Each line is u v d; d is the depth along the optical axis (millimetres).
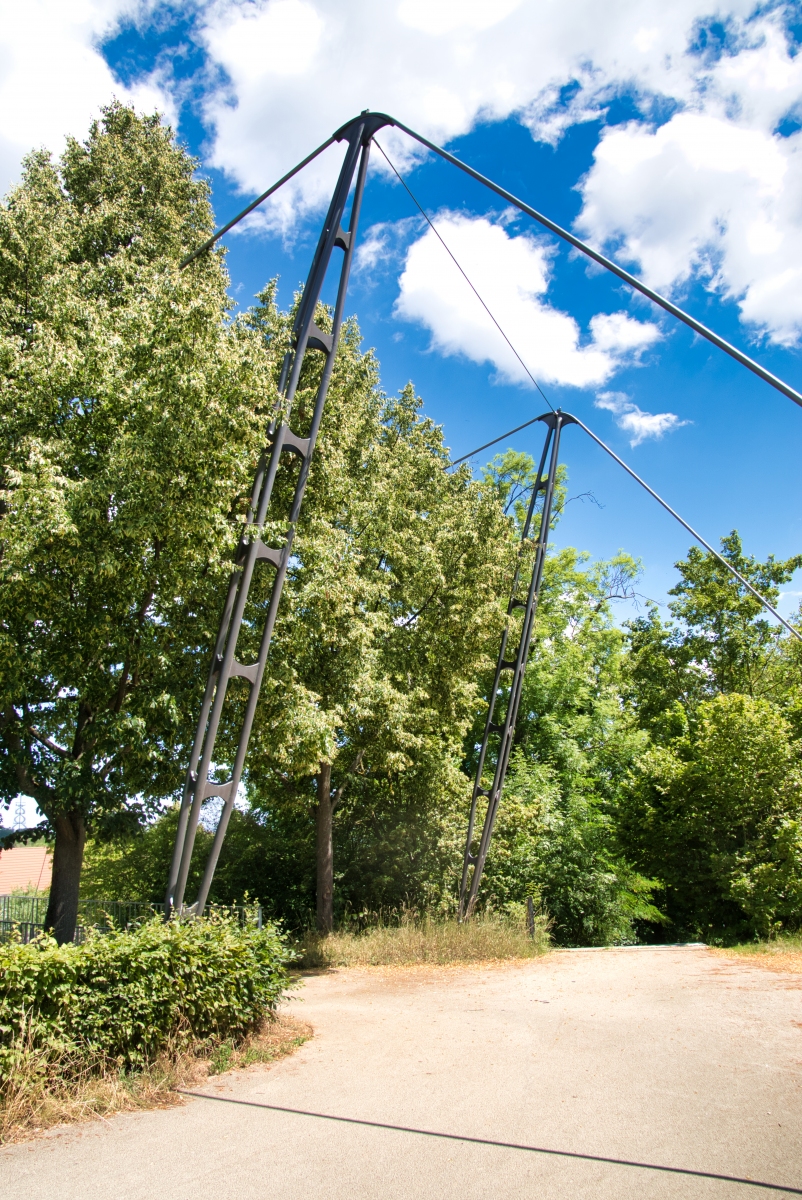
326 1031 8461
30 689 12125
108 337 11688
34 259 14023
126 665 12297
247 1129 5238
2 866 38000
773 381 6188
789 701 28750
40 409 11555
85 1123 5320
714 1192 4211
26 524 10008
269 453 10102
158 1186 4320
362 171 10820
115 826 13609
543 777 26312
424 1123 5344
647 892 26078
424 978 13039
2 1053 5516
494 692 19172
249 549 9766
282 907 21750
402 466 19875
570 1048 7484
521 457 35438
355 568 15547
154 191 19047
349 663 15742
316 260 10680
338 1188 4293
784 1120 5316
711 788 24328
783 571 34656
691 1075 6465
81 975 6164
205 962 7098
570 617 34344
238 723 13578
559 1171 4516
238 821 24562
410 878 21484
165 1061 6395
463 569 19203
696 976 12375
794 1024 8406
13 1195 4211
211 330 10812
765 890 21844
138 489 10570
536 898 21969
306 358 15305
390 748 18125
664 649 36094
